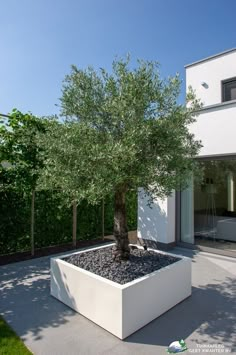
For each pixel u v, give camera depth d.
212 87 8.88
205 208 6.48
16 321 3.32
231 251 5.94
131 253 4.43
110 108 3.25
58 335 3.01
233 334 3.02
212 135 6.08
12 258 6.02
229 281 4.61
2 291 4.27
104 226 8.52
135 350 2.74
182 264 3.86
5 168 5.82
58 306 3.73
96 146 3.03
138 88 3.28
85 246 7.26
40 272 5.16
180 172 3.52
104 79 3.68
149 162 3.26
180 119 3.41
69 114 3.72
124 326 2.92
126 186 3.74
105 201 8.31
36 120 5.80
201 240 6.57
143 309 3.17
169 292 3.60
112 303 3.01
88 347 2.79
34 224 6.58
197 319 3.36
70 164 3.37
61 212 7.15
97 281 3.21
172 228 6.86
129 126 3.24
